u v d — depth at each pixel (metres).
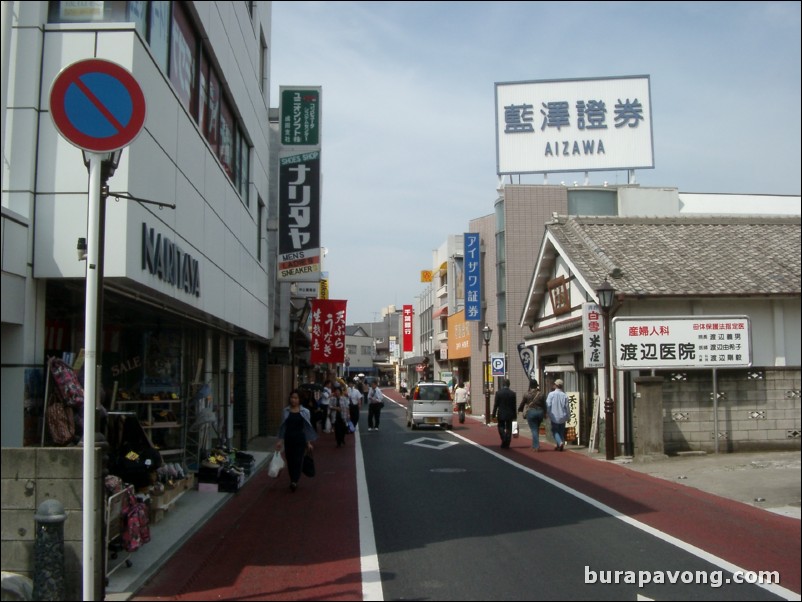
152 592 6.82
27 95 7.64
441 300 56.62
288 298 24.81
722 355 16.31
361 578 7.21
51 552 6.03
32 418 7.40
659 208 34.69
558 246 20.72
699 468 14.61
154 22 9.57
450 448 20.39
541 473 14.76
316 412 25.52
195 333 14.27
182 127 10.49
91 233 5.90
